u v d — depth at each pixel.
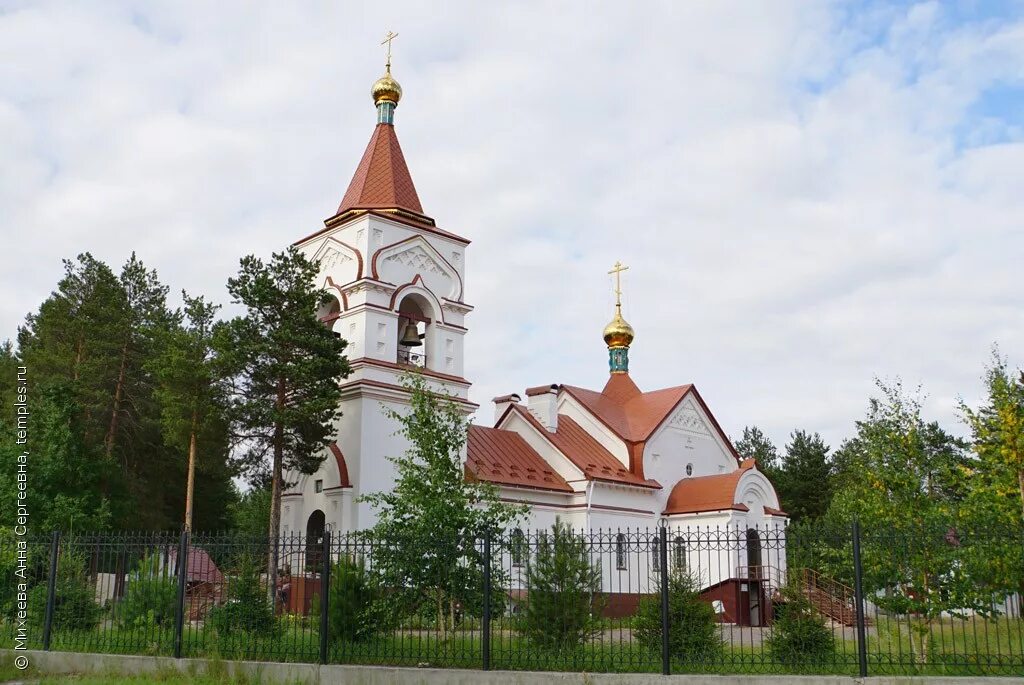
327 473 38.72
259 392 34.72
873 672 17.98
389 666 19.14
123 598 22.33
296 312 35.06
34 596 22.66
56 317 48.34
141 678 19.00
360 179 43.09
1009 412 26.42
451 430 26.36
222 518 58.59
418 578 21.47
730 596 38.84
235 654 20.27
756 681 17.39
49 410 42.12
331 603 21.70
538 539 22.62
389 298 40.44
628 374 57.75
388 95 44.66
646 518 49.00
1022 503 24.89
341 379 38.06
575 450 49.22
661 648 20.19
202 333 42.34
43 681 18.77
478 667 19.06
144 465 50.97
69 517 38.38
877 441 22.69
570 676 17.92
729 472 56.12
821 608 25.78
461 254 43.97
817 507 79.69
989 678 16.83
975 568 19.80
